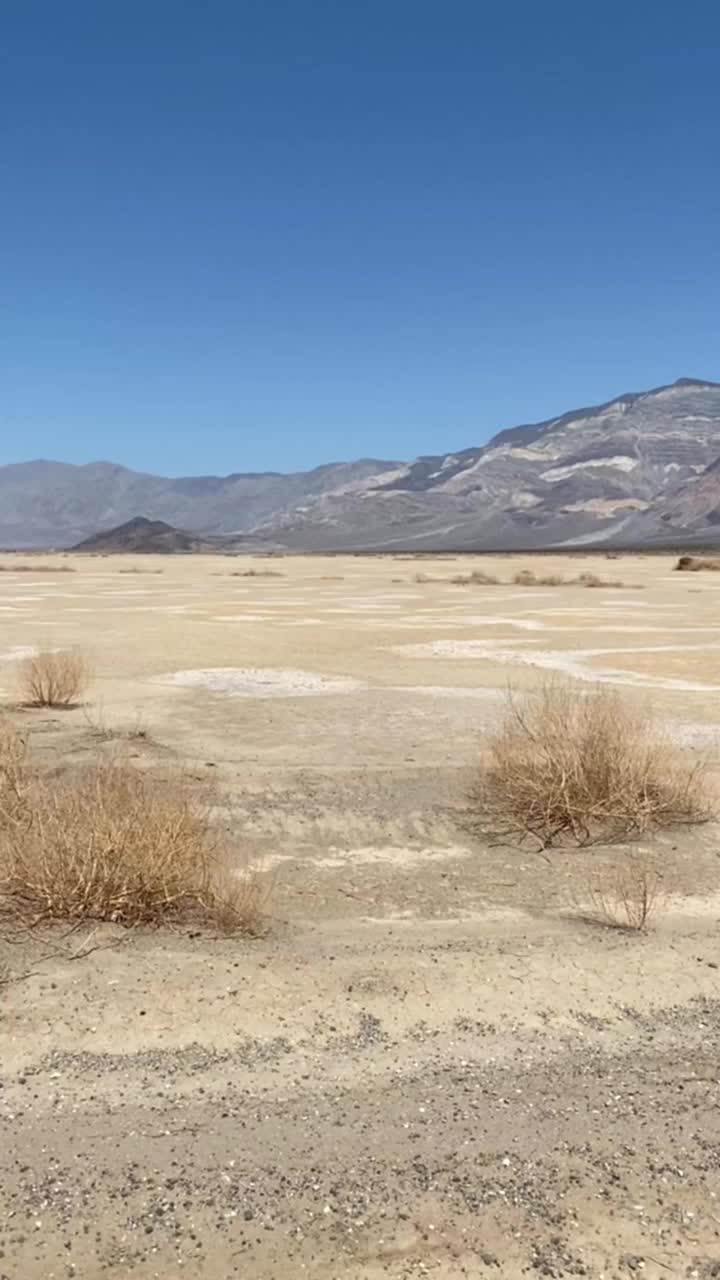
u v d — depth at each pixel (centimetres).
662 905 611
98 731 1123
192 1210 325
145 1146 358
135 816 602
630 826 775
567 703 981
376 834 753
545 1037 445
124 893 552
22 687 1431
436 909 600
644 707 1271
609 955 532
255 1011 455
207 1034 436
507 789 830
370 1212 325
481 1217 324
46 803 658
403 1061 421
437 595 3912
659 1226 322
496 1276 301
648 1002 482
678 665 1727
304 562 10719
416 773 941
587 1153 357
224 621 2628
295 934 551
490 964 515
